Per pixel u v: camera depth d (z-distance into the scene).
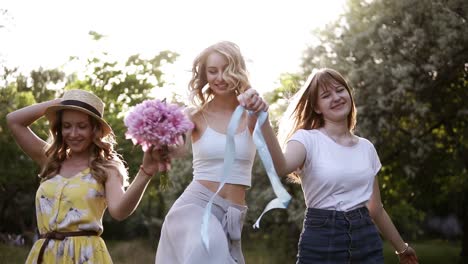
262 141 3.74
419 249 29.08
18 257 20.11
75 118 4.31
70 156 4.43
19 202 30.95
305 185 4.38
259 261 17.91
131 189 3.67
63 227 4.22
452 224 37.03
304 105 4.54
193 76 4.26
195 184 4.19
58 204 4.25
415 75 14.73
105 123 4.38
